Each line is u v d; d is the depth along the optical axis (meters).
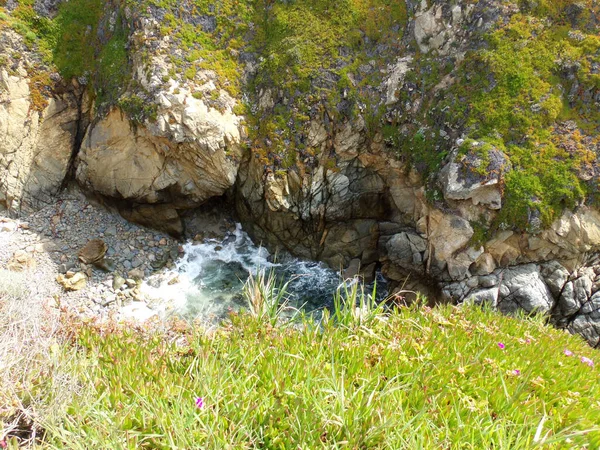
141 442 3.46
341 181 12.44
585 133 10.62
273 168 12.24
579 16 11.37
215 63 12.80
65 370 4.00
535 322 6.50
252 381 4.22
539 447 3.46
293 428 3.46
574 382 4.67
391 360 4.55
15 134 12.98
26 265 11.93
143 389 3.92
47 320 4.95
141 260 12.80
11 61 12.99
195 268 13.01
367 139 12.20
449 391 4.10
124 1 13.10
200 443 3.42
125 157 12.89
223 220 14.12
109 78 13.13
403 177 12.10
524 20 11.51
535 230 10.12
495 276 10.57
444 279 11.06
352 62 12.55
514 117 10.75
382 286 12.55
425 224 11.45
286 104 12.41
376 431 3.45
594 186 10.12
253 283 6.27
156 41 12.39
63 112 13.77
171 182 12.83
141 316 11.41
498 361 4.77
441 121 11.48
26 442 3.55
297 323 5.96
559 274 10.41
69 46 13.89
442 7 12.38
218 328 5.34
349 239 12.90
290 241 13.22
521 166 10.38
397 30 12.90
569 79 10.99
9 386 3.66
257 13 13.56
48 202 13.70
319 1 13.04
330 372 4.32
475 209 10.53
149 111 11.84
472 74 11.48
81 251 12.41
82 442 3.32
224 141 12.17
